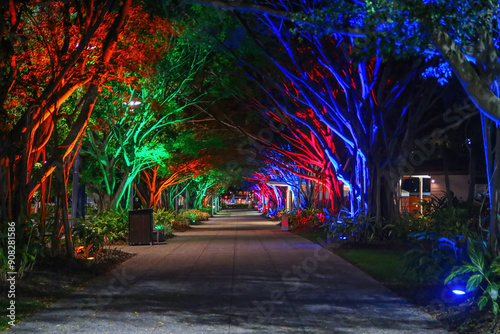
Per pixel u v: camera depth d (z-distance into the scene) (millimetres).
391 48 7438
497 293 6938
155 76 22469
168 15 15938
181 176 37625
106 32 14352
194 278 11820
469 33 7375
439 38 6777
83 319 7594
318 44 19734
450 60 6738
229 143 32156
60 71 12805
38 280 10273
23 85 13961
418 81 20969
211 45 21422
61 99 13461
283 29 19688
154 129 27625
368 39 7508
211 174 45062
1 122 12492
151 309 8375
